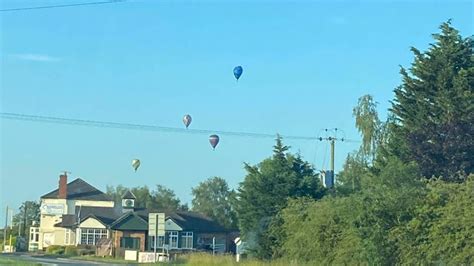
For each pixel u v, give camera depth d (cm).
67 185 12950
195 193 15188
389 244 3600
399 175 4788
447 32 5622
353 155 7012
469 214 3291
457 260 3266
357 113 7012
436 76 5562
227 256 5322
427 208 3506
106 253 9056
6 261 5828
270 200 5969
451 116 5375
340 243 4044
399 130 5603
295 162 6162
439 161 5356
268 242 5184
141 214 9325
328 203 4319
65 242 11762
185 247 9362
